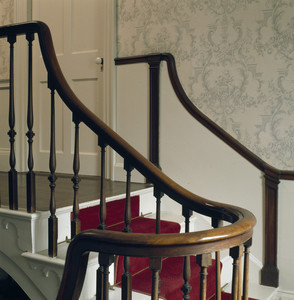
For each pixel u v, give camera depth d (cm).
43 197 263
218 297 142
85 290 190
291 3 286
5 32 218
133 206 299
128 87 352
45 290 202
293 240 285
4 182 335
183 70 327
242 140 306
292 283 287
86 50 381
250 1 299
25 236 207
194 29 322
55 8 396
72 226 200
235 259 131
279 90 292
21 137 411
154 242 116
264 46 296
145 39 343
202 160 319
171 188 181
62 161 396
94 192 290
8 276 313
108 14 358
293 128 288
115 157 359
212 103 317
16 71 407
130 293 148
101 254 134
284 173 285
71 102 195
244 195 303
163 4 334
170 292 210
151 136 339
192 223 313
